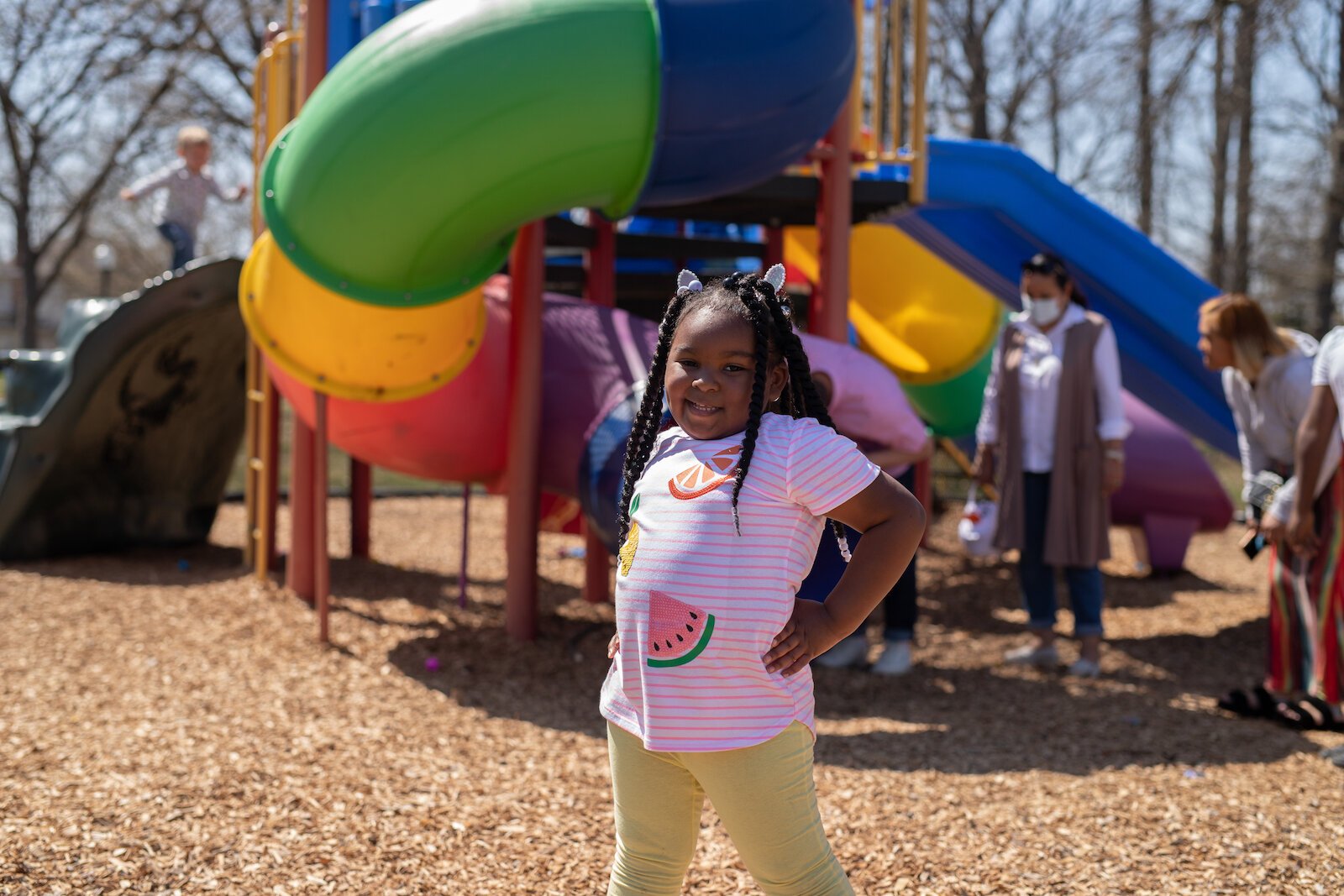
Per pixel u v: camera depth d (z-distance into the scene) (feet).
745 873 9.90
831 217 19.20
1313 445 13.83
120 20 56.39
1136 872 10.04
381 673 16.70
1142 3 48.98
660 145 14.71
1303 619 14.79
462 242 15.46
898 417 16.53
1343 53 56.80
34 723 14.02
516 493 18.49
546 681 16.57
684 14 14.23
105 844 10.30
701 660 6.47
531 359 18.13
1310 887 9.77
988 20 56.80
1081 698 16.42
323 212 14.99
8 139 59.47
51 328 157.79
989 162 22.91
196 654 17.53
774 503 6.55
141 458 26.14
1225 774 12.76
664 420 8.40
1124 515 27.04
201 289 23.61
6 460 24.53
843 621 6.50
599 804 11.56
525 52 13.87
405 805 11.44
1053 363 17.65
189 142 29.66
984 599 24.32
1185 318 23.25
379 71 14.19
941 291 28.94
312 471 21.63
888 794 11.99
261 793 11.68
